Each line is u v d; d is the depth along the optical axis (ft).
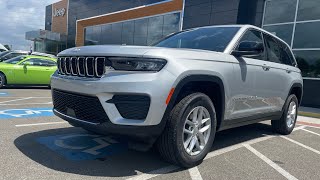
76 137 15.17
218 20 53.06
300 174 12.27
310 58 41.45
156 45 16.25
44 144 13.76
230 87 13.15
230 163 12.97
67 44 123.34
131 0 84.12
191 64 11.34
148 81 10.20
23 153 12.38
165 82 10.39
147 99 10.23
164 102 10.42
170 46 15.47
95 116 10.80
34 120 19.13
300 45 42.57
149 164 12.04
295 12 43.24
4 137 14.55
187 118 11.38
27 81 40.81
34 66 41.29
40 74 41.60
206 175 11.32
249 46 13.47
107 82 10.36
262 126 22.43
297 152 15.69
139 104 10.27
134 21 82.12
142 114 10.29
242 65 13.96
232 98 13.44
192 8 57.93
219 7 52.85
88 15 108.06
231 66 13.23
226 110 13.26
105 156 12.63
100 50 10.96
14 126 17.04
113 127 10.32
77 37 115.34
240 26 15.24
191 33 16.16
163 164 12.11
